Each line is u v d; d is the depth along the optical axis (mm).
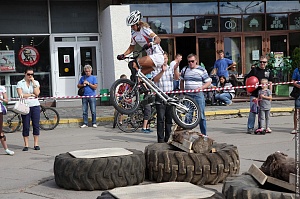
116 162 7457
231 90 18625
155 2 20906
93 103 15664
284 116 16938
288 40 21906
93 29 20766
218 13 21406
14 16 19859
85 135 13945
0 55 19797
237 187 5188
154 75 10703
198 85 11117
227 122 15914
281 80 21406
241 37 21625
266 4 21766
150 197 4785
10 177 8719
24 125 11430
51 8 20312
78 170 7473
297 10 21969
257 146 11000
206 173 7477
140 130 14680
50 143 12594
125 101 10031
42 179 8477
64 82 20469
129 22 9664
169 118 10750
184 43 21250
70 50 20578
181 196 4828
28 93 11344
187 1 21188
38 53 20297
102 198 4941
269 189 5410
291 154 9805
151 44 9602
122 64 19156
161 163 7637
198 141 7684
